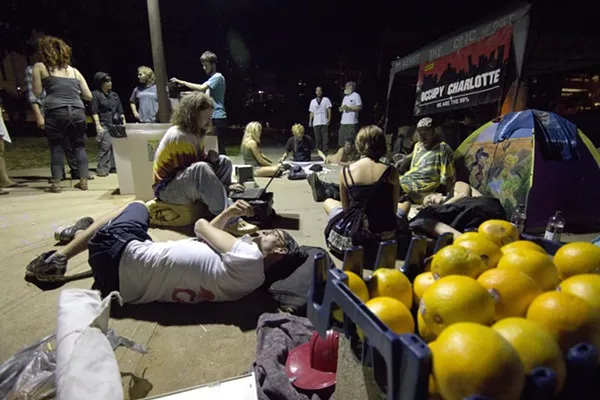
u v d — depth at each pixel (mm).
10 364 1373
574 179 3246
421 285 989
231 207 2381
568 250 983
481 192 3781
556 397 698
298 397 1272
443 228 2828
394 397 655
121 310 2021
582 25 3801
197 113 3162
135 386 1477
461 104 4570
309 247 2514
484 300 755
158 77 4453
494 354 597
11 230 3188
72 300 1431
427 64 5480
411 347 620
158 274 2002
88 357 1156
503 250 1041
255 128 6434
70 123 4562
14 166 7023
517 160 3355
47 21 11656
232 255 1968
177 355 1674
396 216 2738
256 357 1533
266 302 2129
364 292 951
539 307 757
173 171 3254
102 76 5910
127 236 2033
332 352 1380
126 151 4496
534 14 3393
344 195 2760
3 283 2268
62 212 3744
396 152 7566
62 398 1052
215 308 2061
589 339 715
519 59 3514
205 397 1170
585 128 7145
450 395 620
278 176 6184
